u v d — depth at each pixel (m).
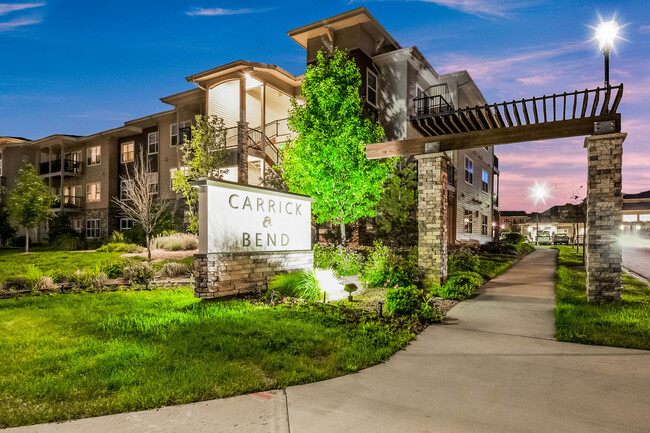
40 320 6.97
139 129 29.97
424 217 11.00
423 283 10.78
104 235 31.50
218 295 8.69
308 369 4.66
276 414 3.59
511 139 9.91
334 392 4.09
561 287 10.83
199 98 24.98
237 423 3.42
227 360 4.91
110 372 4.48
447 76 24.28
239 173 20.36
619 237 8.41
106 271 12.26
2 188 33.88
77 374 4.43
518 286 11.30
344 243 16.11
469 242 24.06
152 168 29.22
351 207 15.96
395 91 21.22
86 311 7.62
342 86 15.73
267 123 23.41
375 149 11.72
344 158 15.19
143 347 5.33
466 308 8.29
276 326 6.39
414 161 20.03
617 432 3.24
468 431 3.28
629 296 9.33
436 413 3.60
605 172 8.57
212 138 19.22
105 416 3.56
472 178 28.86
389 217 18.50
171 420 3.48
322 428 3.34
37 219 23.44
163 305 8.08
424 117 10.12
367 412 3.63
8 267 14.81
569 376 4.50
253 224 9.74
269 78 21.55
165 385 4.11
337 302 8.67
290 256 10.77
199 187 8.77
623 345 5.63
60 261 17.02
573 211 18.44
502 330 6.59
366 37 20.97
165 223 25.02
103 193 31.94
